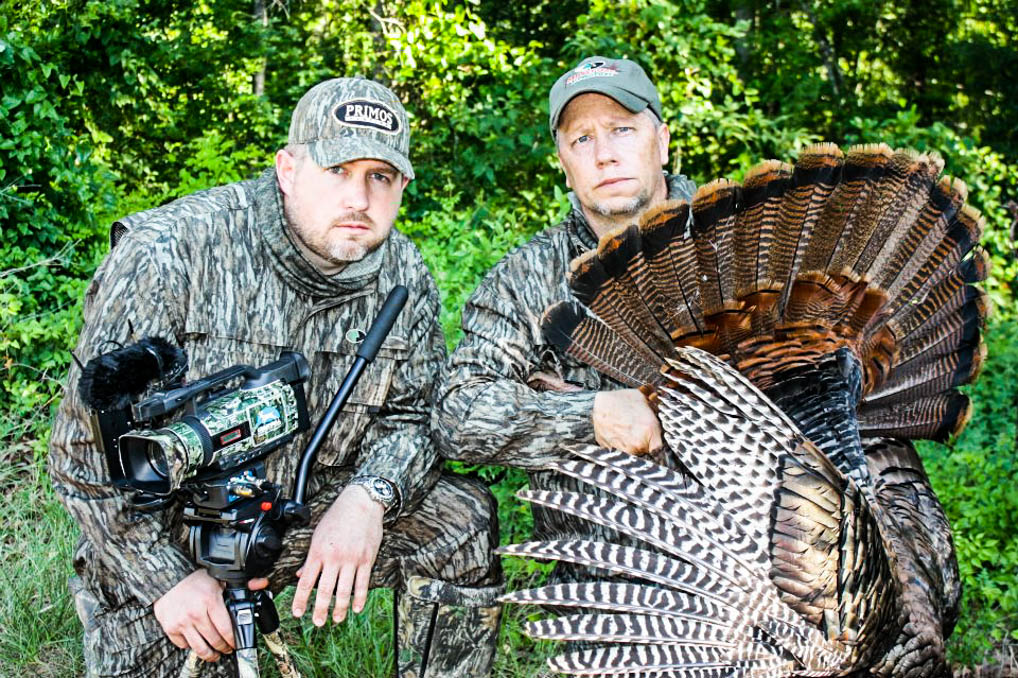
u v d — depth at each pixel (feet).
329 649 12.62
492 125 35.09
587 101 10.78
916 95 50.31
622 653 9.14
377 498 10.28
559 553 9.19
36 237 25.86
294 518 9.12
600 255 9.29
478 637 11.30
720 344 9.66
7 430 18.38
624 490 9.24
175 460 8.04
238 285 10.11
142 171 37.76
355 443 10.81
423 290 11.34
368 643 12.84
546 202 34.88
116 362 8.12
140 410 8.18
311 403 10.50
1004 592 14.76
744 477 9.02
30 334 20.85
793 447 8.93
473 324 10.84
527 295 10.82
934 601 9.23
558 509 10.13
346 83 10.09
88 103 35.53
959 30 50.55
